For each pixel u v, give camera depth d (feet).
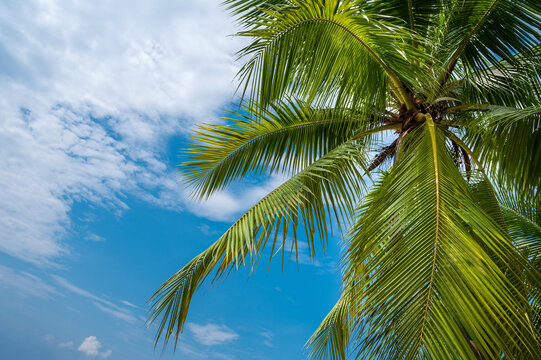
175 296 14.12
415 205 9.55
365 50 12.86
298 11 12.19
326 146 17.87
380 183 16.44
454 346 7.31
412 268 8.36
